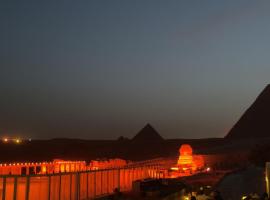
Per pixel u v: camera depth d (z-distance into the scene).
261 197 28.77
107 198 31.28
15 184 27.33
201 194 30.84
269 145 61.19
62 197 29.55
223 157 80.56
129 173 39.91
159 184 34.41
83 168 50.53
